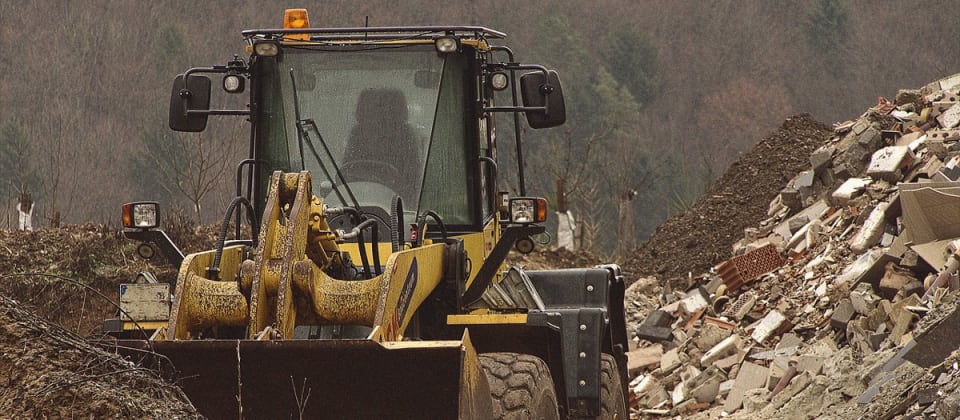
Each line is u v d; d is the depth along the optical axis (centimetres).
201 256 1085
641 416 2214
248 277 1020
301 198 1045
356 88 1315
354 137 1305
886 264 2066
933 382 1507
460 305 1276
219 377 977
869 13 13675
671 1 14425
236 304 1027
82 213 9412
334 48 1320
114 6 12125
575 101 12794
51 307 2417
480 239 1323
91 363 929
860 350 1914
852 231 2431
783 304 2316
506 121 8650
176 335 1000
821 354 2002
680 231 3419
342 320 1034
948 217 1970
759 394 2017
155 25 12200
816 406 1797
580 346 1315
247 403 985
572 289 1446
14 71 11550
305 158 1302
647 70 13962
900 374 1650
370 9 13038
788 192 2884
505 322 1284
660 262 3312
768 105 13600
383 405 980
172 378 970
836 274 2291
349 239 1121
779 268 2559
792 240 2650
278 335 986
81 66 11694
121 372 909
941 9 13412
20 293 2425
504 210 1527
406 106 1312
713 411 2091
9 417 874
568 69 13425
